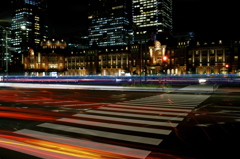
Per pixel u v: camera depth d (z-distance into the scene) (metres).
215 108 10.98
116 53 100.00
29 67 107.00
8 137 6.13
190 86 29.61
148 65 89.56
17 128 7.11
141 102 13.52
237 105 12.05
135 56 94.75
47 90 24.78
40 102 13.83
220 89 24.00
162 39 100.56
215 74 76.31
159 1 173.38
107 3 181.12
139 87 27.45
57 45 111.94
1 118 8.74
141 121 8.01
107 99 15.39
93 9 187.88
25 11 192.12
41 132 6.61
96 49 104.56
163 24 172.62
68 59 112.44
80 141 5.73
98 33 184.50
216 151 4.96
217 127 7.11
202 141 5.67
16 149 5.16
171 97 16.47
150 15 175.12
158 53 89.44
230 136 6.10
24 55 107.62
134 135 6.23
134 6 183.00
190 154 4.80
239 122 7.82
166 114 9.37
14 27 195.88
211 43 82.31
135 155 4.75
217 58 80.75
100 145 5.40
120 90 24.08
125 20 176.88
